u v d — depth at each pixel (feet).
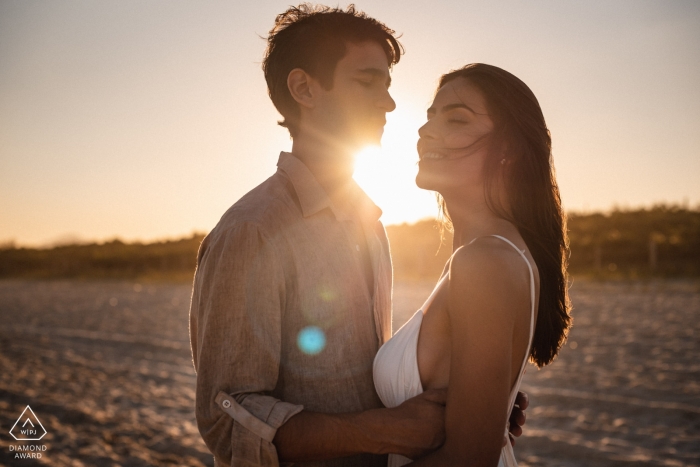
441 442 5.53
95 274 124.06
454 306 5.40
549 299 6.26
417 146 6.54
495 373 5.21
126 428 17.85
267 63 6.71
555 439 16.28
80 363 27.40
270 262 5.54
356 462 6.15
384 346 6.34
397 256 97.45
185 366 27.55
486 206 6.12
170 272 120.37
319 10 6.79
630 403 19.15
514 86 6.11
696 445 15.65
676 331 32.30
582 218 116.37
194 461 15.26
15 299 66.18
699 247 79.15
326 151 6.44
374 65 6.45
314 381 5.91
